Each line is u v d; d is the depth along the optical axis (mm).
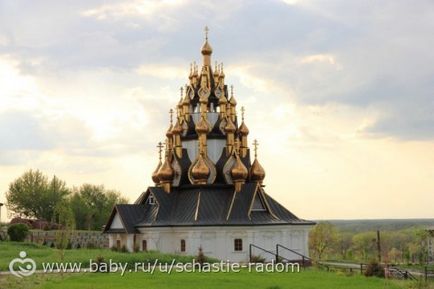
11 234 87938
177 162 85375
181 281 48344
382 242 184250
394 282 52125
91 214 148875
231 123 85750
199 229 77125
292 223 81062
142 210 84812
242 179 82562
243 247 78438
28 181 144125
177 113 88875
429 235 138250
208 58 89375
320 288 46438
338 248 165750
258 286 46125
